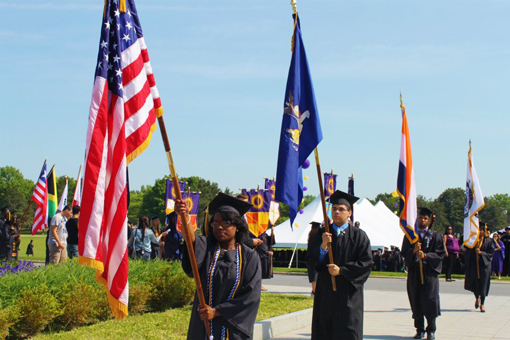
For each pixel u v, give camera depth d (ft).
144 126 20.89
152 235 48.65
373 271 91.09
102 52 20.33
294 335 32.45
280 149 25.32
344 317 24.79
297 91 25.77
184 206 17.34
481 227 45.83
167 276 37.65
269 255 54.95
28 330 27.61
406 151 37.04
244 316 17.17
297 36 26.23
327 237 24.71
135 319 32.37
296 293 53.88
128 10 21.17
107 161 20.06
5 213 59.16
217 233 17.80
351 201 26.71
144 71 21.33
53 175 85.30
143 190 458.09
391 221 110.22
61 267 34.76
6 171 448.65
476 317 41.32
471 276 44.96
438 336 33.53
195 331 17.54
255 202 57.21
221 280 17.31
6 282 29.50
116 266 19.48
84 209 19.65
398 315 41.93
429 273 32.89
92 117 19.95
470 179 48.49
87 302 30.32
